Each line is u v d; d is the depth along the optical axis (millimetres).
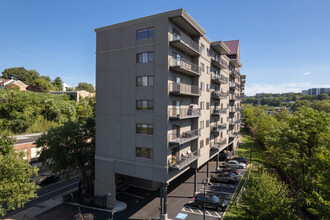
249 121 81500
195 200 23469
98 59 24297
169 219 20656
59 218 21203
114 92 23203
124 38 22453
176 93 20797
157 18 20516
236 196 26047
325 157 19219
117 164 23031
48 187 30484
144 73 21281
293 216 16547
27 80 87062
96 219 20844
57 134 25844
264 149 51969
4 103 43156
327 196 15547
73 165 26406
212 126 33000
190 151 26047
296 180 27078
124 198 25766
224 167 38719
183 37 22578
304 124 25469
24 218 21297
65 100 64688
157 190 28281
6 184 17109
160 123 20438
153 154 20828
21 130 44625
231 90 48438
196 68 25719
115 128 23203
